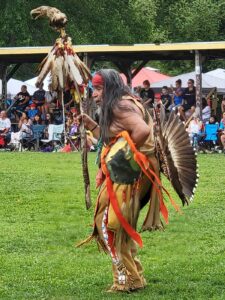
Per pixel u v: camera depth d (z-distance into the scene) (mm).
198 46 45938
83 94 14484
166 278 14602
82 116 14258
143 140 13242
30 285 14297
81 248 17547
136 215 13375
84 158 14258
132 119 13242
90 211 22203
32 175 29906
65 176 29531
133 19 75062
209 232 19109
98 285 14250
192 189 13828
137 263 13875
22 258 16547
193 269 15336
